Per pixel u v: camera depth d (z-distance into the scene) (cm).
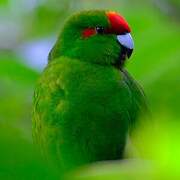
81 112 256
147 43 260
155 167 175
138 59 261
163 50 260
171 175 173
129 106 258
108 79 258
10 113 272
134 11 265
